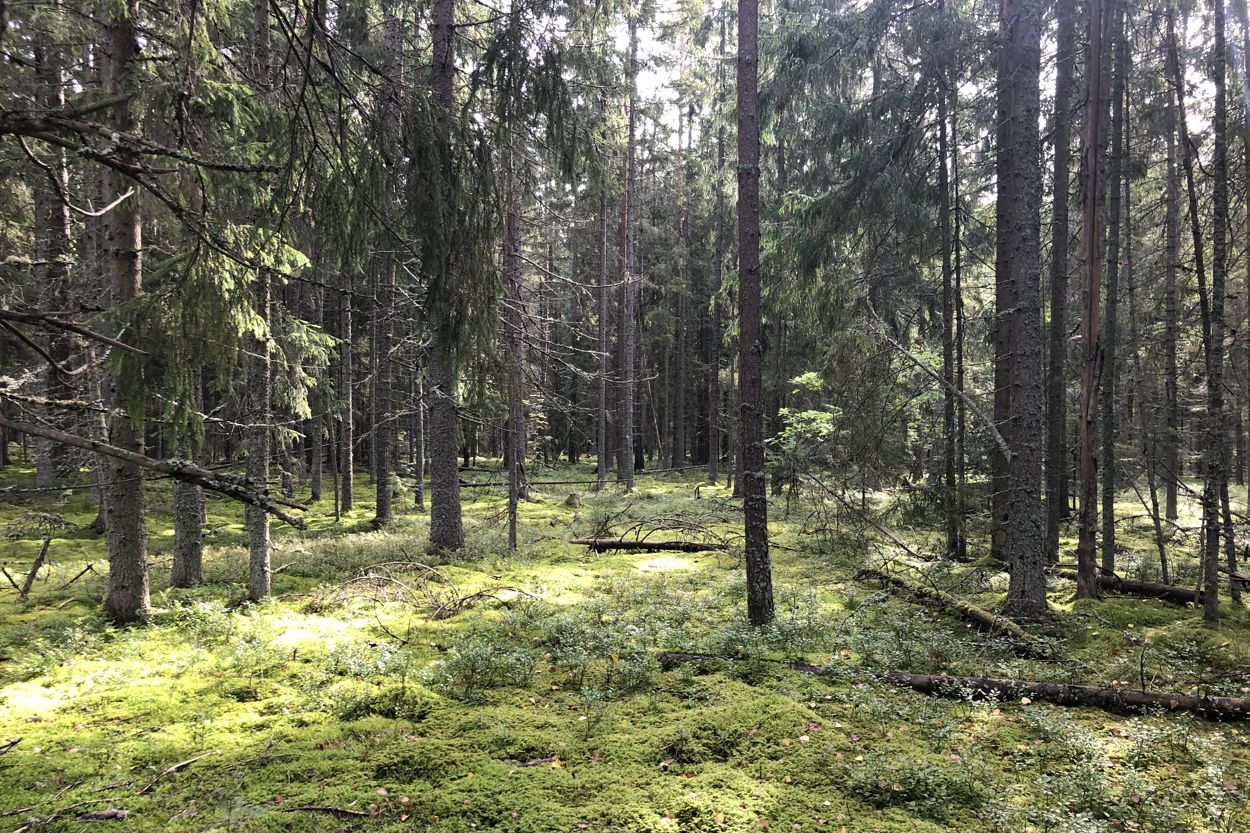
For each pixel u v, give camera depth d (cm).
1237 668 641
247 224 602
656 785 438
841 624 793
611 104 1536
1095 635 757
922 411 1221
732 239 2459
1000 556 1056
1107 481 1016
